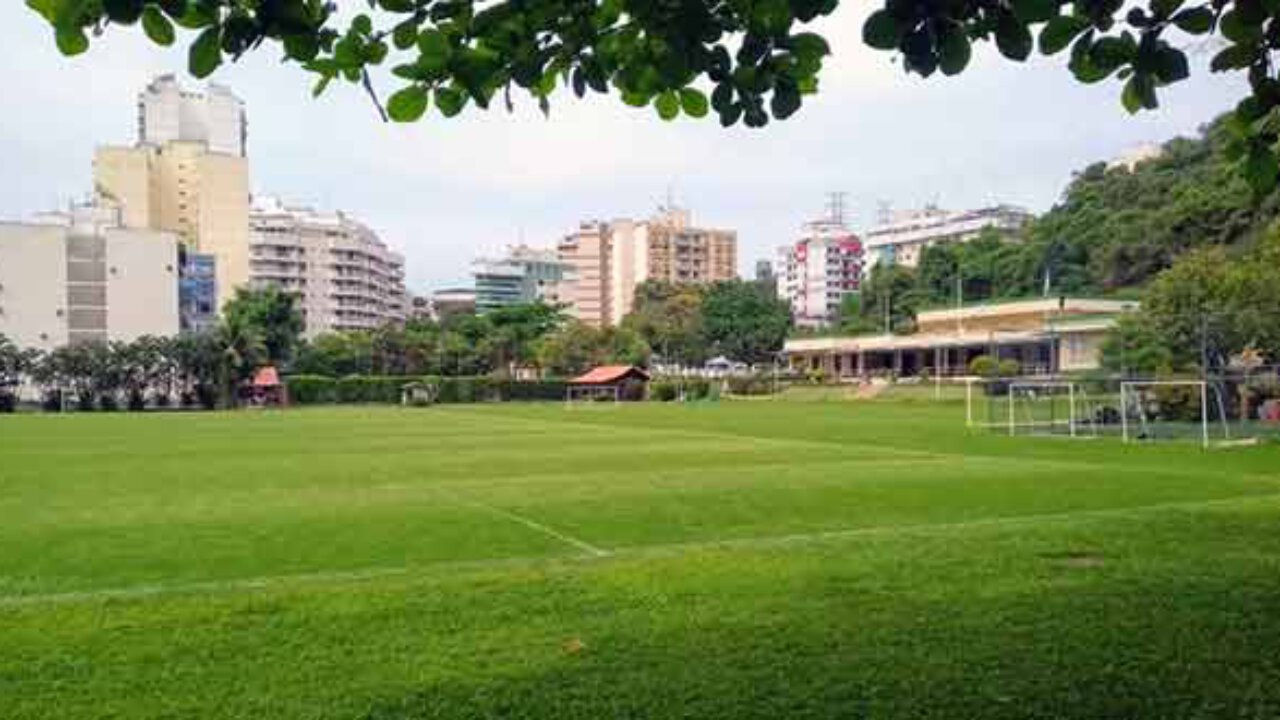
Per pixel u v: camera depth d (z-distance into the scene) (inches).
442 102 139.1
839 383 2753.4
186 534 389.1
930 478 587.5
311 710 163.5
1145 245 2470.5
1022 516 418.3
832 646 197.6
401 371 3006.9
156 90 4087.1
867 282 3887.8
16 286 2630.4
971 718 156.9
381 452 846.5
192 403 2418.8
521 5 130.9
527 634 209.6
